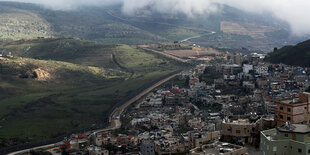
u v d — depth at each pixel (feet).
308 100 484.74
